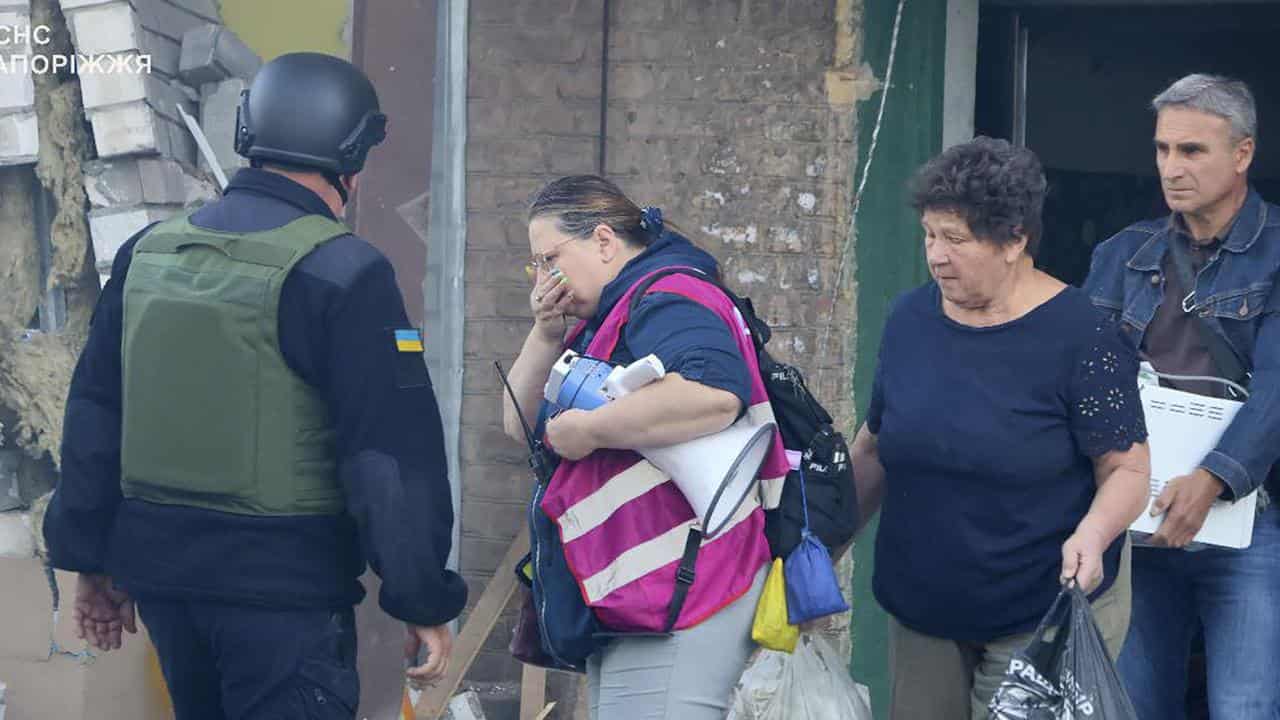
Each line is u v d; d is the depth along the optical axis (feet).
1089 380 24.72
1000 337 25.25
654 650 24.25
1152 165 52.13
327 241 25.26
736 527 24.48
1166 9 48.42
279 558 24.95
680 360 23.57
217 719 26.86
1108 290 32.07
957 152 24.88
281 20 45.62
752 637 24.57
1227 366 30.37
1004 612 25.53
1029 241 25.07
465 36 42.88
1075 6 47.62
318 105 26.09
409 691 40.75
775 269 42.86
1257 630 30.63
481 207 43.06
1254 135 30.32
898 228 42.86
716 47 42.65
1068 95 50.70
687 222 42.88
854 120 42.60
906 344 26.40
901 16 42.65
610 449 24.27
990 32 46.37
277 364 24.81
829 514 25.14
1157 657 32.60
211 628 25.21
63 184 43.73
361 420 24.91
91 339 26.78
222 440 24.76
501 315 43.04
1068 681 23.18
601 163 42.88
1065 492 25.11
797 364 42.88
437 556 25.39
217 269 25.02
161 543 25.21
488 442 43.06
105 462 26.45
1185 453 29.32
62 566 26.94
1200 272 30.66
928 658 26.84
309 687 25.13
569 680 41.52
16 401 43.70
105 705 34.71
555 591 25.02
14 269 44.19
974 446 25.05
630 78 42.78
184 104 44.57
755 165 42.70
